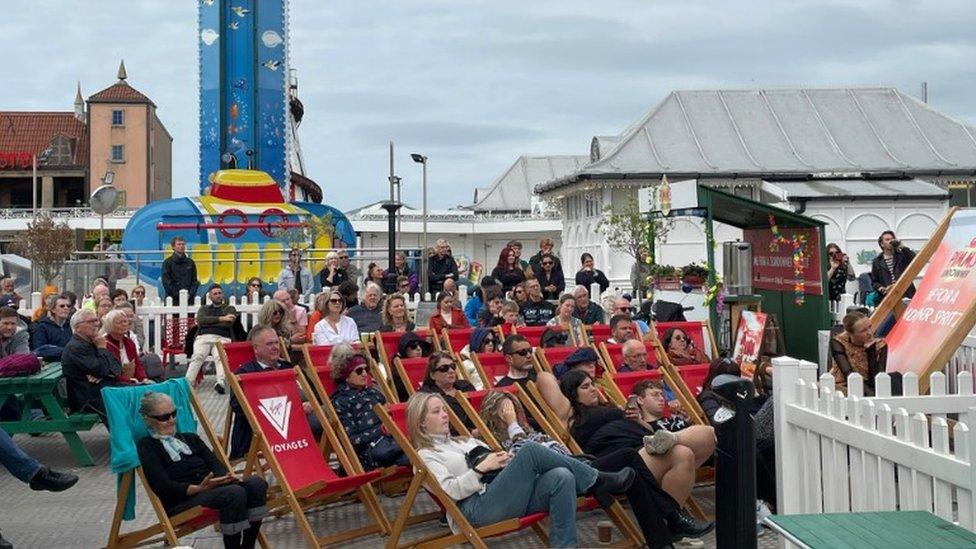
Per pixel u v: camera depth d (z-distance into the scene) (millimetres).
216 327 18266
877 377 8281
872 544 5609
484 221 62406
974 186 35312
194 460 8797
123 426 8688
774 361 8656
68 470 12641
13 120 91500
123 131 87688
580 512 10312
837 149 35188
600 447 9562
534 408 10125
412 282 26375
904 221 30906
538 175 84688
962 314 10078
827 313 17891
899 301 12344
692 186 17531
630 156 34031
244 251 28625
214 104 38156
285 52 38656
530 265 22875
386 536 9688
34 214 67312
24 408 12695
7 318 13250
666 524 8844
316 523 10258
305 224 29594
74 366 12680
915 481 6723
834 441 7754
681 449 8758
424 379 10539
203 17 38219
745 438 7711
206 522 8758
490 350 12977
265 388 9750
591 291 22547
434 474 8617
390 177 25922
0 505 10922
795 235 18109
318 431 10648
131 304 17922
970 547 5543
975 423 6031
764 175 33625
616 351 12844
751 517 7691
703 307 18391
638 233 23266
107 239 69750
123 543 8781
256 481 8617
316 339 14578
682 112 36188
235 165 37406
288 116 38906
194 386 18156
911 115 37125
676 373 11602
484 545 8430
